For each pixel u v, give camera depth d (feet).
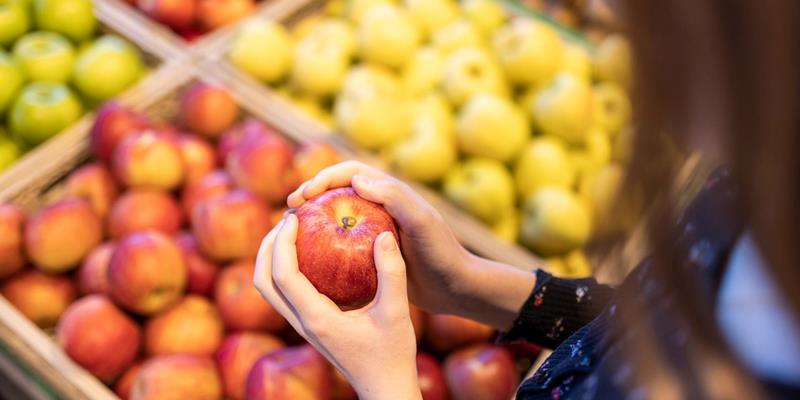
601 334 2.55
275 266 2.73
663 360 1.96
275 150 5.14
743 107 1.51
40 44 5.93
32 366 4.57
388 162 5.84
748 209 1.63
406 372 2.62
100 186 5.35
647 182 1.79
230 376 4.51
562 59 6.39
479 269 3.27
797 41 1.41
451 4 6.93
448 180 5.88
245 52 6.14
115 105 5.52
